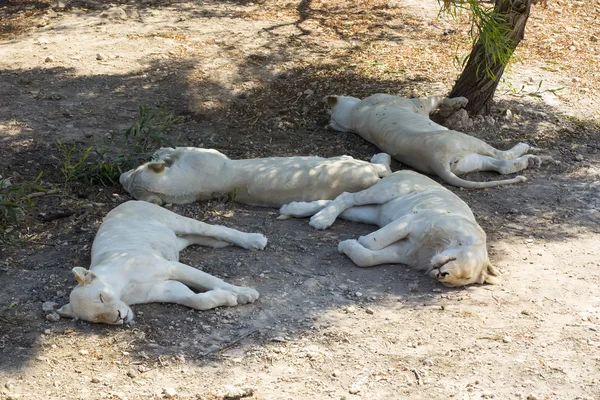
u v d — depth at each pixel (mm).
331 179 6555
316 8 12219
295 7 12227
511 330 4988
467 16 11852
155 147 7750
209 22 11406
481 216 6602
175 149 6879
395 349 4773
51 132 7961
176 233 5789
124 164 7102
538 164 7586
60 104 8648
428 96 8672
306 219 6512
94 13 11742
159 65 9719
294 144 8047
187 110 8703
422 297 5375
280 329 4961
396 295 5402
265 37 10844
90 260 5734
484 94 8609
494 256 5961
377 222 6352
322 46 10664
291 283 5508
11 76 9320
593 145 8258
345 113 8305
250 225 6359
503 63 7883
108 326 4898
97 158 7410
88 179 7051
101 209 6578
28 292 5289
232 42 10570
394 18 11852
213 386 4398
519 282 5586
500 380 4492
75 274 4770
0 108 8469
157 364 4578
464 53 10578
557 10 12586
